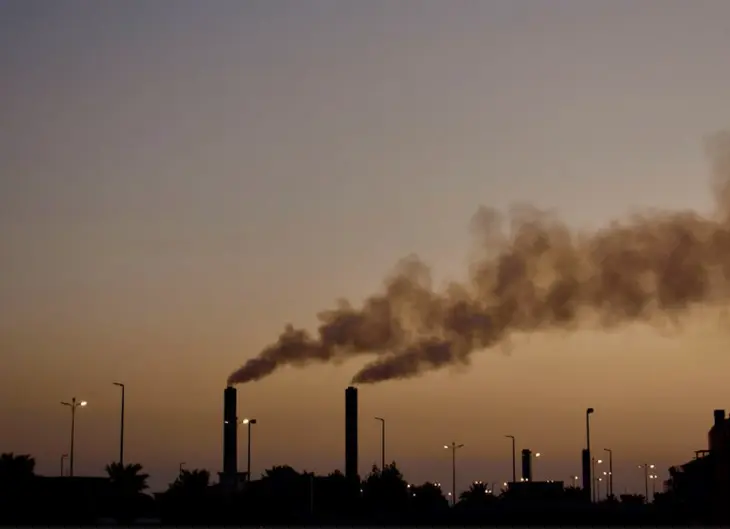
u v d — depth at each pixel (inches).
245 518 5777.6
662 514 6008.9
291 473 6471.5
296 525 5659.5
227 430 7150.6
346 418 7322.8
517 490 7657.5
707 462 6294.3
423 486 6820.9
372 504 6446.9
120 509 5472.4
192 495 5748.0
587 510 5984.3
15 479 5359.3
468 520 5984.3
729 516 5757.9
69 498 5374.0
